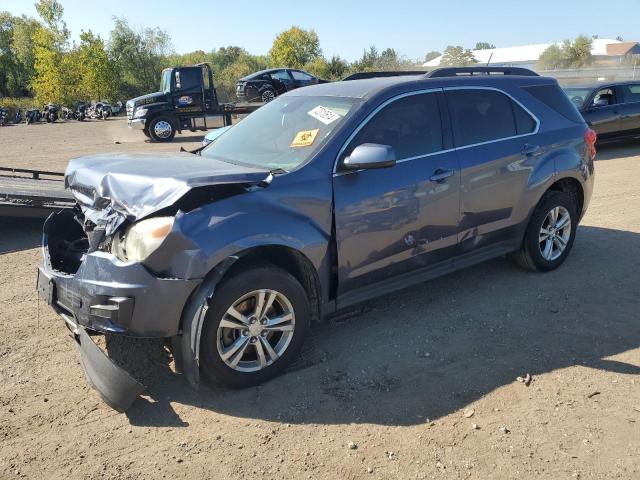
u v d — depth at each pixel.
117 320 3.14
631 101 13.61
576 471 2.79
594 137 5.55
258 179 3.39
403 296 4.96
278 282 3.50
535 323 4.38
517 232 5.03
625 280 5.21
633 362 3.78
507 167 4.74
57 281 3.51
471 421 3.19
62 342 4.20
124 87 60.03
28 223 7.67
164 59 63.75
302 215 3.62
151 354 3.94
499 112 4.85
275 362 3.61
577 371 3.69
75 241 4.42
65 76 49.00
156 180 3.29
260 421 3.23
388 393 3.49
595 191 9.11
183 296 3.19
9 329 4.39
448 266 4.60
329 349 4.05
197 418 3.27
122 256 3.31
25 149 17.61
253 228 3.36
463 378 3.63
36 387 3.60
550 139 5.11
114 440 3.08
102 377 3.24
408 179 4.11
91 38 50.41
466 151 4.51
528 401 3.37
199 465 2.88
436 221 4.33
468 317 4.51
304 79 23.38
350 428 3.16
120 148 17.52
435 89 4.47
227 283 3.32
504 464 2.85
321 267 3.74
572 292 4.95
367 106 4.08
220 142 4.76
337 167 3.83
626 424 3.14
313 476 2.79
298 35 68.06
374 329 4.35
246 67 66.94
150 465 2.88
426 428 3.14
